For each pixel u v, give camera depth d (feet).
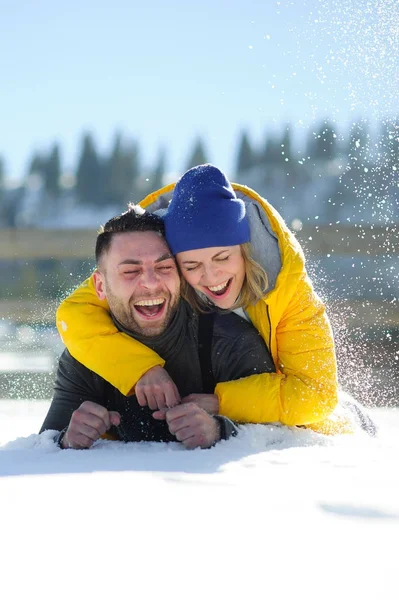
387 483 4.99
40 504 4.40
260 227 8.17
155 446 7.24
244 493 4.67
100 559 3.45
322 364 7.95
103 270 7.86
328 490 4.74
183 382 8.14
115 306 7.79
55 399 8.45
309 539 3.71
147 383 7.55
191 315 8.07
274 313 7.97
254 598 3.00
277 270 8.07
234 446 7.04
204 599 2.99
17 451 6.96
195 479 5.14
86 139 127.34
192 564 3.38
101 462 6.05
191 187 7.88
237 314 8.26
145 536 3.77
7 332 27.96
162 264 7.64
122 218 7.77
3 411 13.52
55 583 3.17
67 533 3.83
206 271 7.77
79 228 23.39
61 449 7.28
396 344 20.36
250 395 7.66
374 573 3.25
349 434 8.47
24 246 23.20
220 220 7.70
